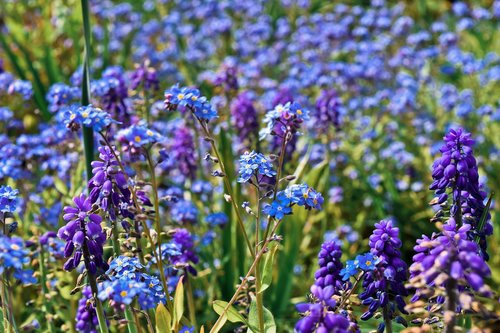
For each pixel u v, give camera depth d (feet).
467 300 1.81
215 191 3.18
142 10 6.04
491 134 3.91
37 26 5.13
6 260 1.87
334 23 5.46
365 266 1.99
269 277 2.16
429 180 3.58
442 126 4.06
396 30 5.11
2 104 3.95
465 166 2.09
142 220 2.10
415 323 2.06
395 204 3.45
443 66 4.75
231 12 6.09
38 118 3.98
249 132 3.08
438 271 1.82
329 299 1.85
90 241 2.01
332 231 3.32
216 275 2.85
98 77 4.30
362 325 2.43
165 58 4.66
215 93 4.33
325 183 3.00
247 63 4.93
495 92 4.48
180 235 2.44
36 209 2.85
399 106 3.92
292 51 4.80
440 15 6.44
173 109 2.15
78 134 2.95
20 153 3.08
